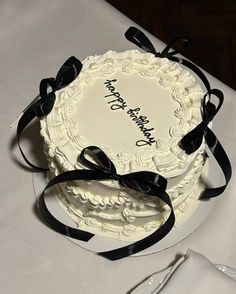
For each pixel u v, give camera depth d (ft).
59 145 1.22
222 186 1.36
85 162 1.18
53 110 1.26
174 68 1.38
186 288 1.16
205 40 2.87
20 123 1.33
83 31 1.70
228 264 1.32
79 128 1.25
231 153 1.48
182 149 1.22
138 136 1.25
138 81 1.35
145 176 1.15
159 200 1.24
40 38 1.68
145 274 1.30
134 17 2.94
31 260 1.31
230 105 1.55
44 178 1.42
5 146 1.48
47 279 1.28
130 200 1.21
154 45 1.65
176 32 2.89
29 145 1.48
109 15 1.73
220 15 2.95
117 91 1.32
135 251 1.30
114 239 1.32
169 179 1.20
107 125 1.26
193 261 1.19
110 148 1.22
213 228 1.37
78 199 1.26
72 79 1.31
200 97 1.32
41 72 1.63
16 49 1.66
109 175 1.17
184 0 3.00
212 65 2.79
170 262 1.31
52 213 1.34
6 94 1.57
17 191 1.41
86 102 1.30
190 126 1.27
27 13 1.72
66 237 1.33
